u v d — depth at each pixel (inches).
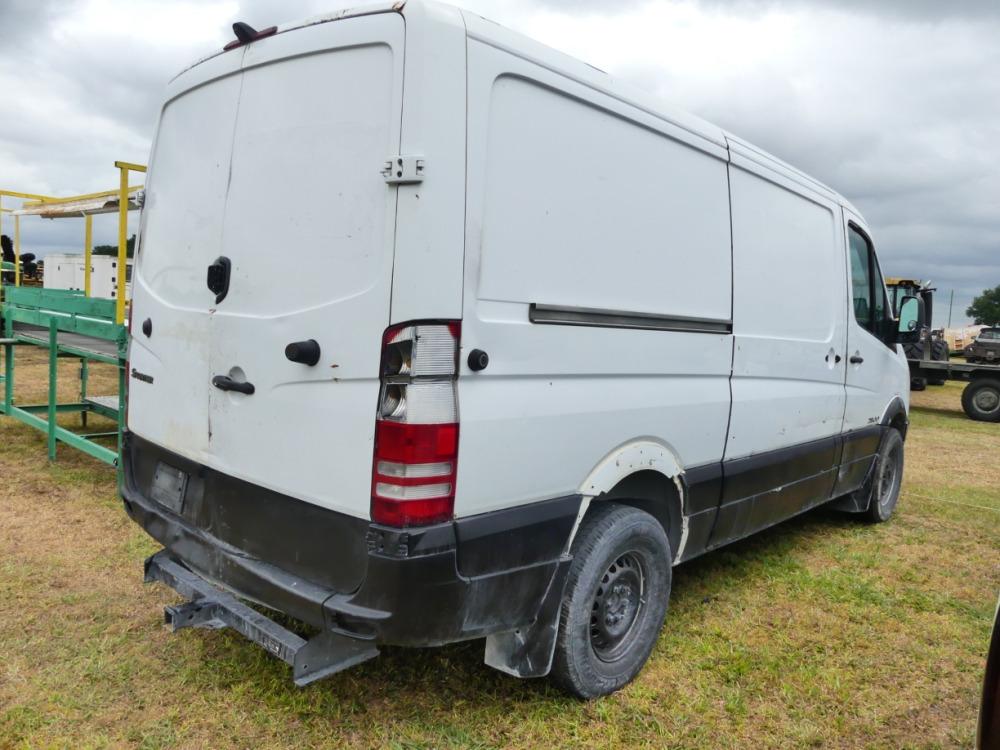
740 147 138.3
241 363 100.6
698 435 128.0
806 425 166.4
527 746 101.5
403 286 83.0
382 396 84.7
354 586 88.4
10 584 141.8
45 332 259.9
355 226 87.9
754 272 142.2
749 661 129.2
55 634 124.0
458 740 101.3
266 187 98.9
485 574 91.0
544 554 99.0
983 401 521.0
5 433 269.4
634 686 118.5
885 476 221.8
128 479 127.4
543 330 96.3
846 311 181.6
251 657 119.3
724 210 132.4
